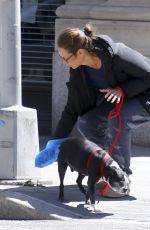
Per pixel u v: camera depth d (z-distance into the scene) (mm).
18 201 9508
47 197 9797
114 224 8875
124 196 9828
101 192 9781
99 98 9719
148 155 12656
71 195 9938
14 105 10578
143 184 10555
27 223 9070
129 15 13234
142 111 9695
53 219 9203
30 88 15211
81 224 8883
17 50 10523
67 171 11250
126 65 9336
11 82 10523
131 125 9750
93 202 9258
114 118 9648
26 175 10562
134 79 9484
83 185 10336
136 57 9398
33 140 10578
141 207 9492
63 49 9266
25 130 10539
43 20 15266
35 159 9984
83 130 9930
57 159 9805
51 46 15227
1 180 10516
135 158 12406
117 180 9094
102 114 9805
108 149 9828
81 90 9648
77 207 9461
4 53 10492
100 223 8922
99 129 9867
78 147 9336
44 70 15211
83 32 9414
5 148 10523
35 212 9367
